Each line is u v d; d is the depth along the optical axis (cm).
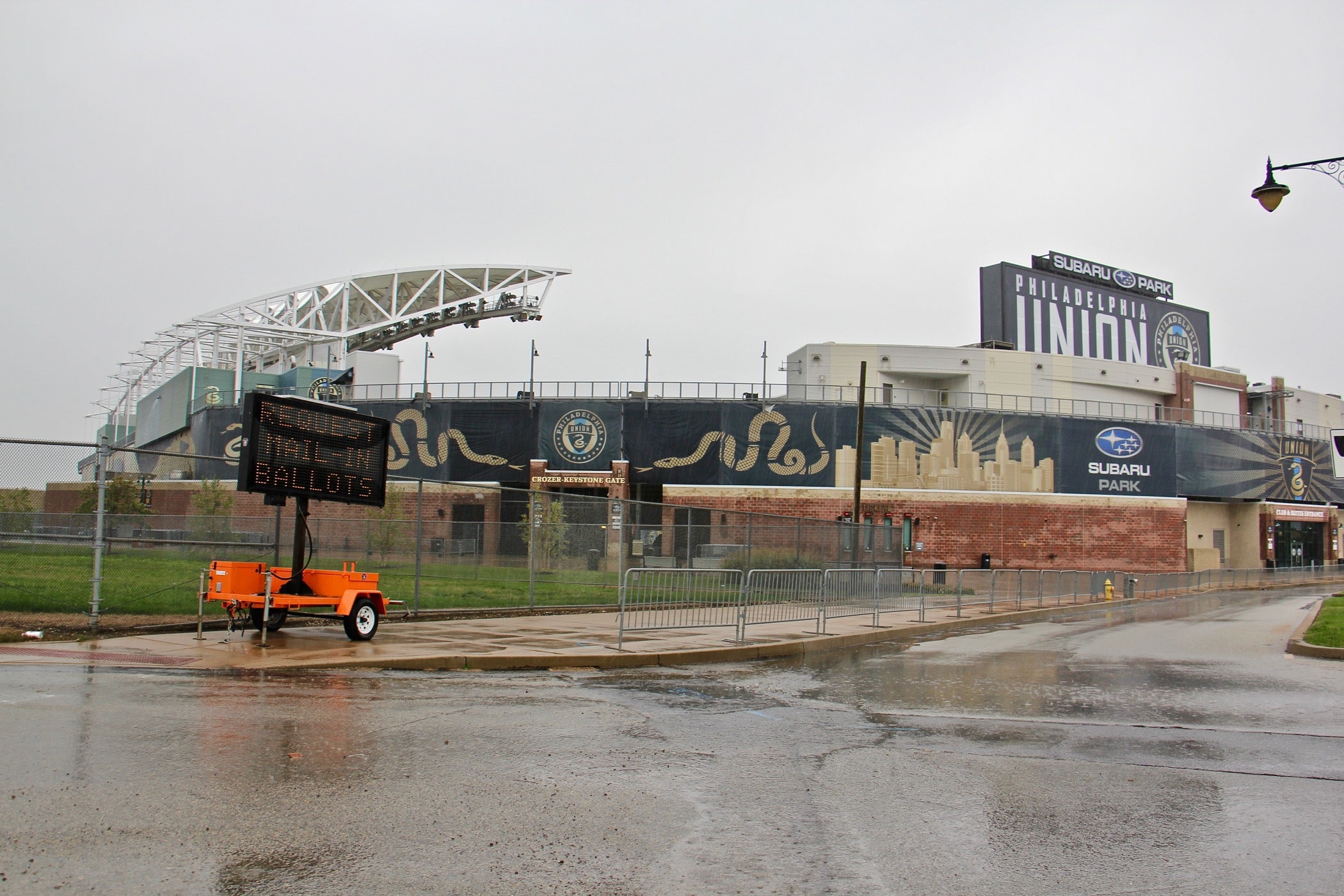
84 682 977
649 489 5169
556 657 1361
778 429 5062
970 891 505
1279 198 1661
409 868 499
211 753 702
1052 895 504
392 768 692
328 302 7325
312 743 752
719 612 1814
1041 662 1588
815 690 1224
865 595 2358
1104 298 7344
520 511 5072
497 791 648
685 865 525
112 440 9462
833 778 737
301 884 471
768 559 2467
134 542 1520
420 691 1055
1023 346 6919
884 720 1010
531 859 521
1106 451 5497
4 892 441
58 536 1844
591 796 652
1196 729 995
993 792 709
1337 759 860
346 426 1510
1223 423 6875
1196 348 7812
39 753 674
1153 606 3453
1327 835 627
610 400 5081
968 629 2353
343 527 2767
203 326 6688
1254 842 607
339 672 1174
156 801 582
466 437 5134
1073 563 5328
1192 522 6047
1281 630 2275
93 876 466
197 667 1133
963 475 5200
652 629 1548
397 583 2472
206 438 5600
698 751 814
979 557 5159
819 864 538
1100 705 1148
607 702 1045
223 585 1355
